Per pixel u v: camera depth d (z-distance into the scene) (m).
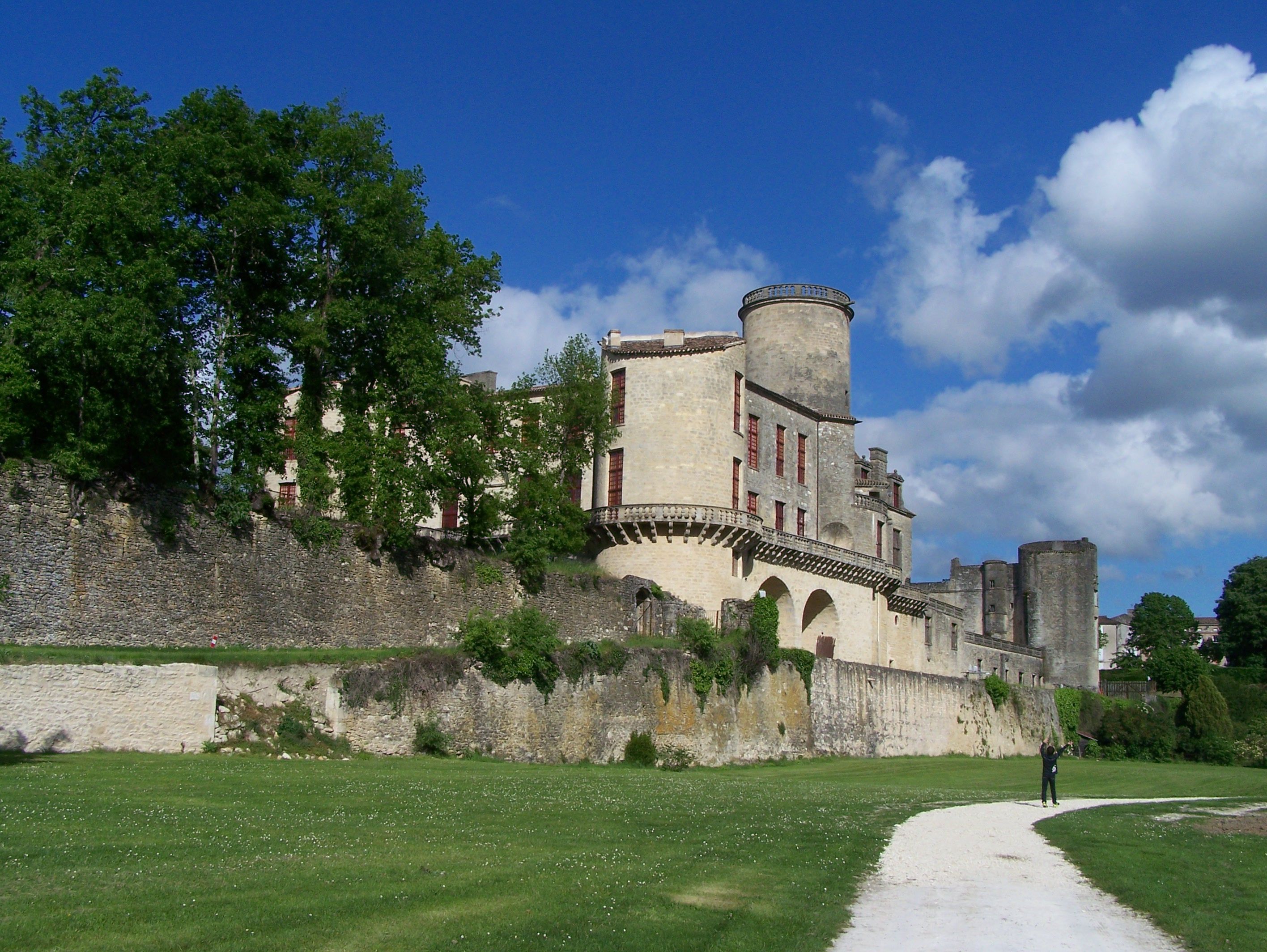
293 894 14.31
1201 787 51.25
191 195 40.62
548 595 51.50
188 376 38.84
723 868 18.23
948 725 75.38
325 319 43.72
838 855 20.45
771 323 84.50
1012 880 19.02
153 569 36.53
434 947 12.59
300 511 42.44
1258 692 106.31
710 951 13.32
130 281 35.41
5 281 35.06
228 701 33.69
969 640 100.31
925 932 14.95
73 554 34.34
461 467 48.00
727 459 62.38
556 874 16.66
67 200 36.25
